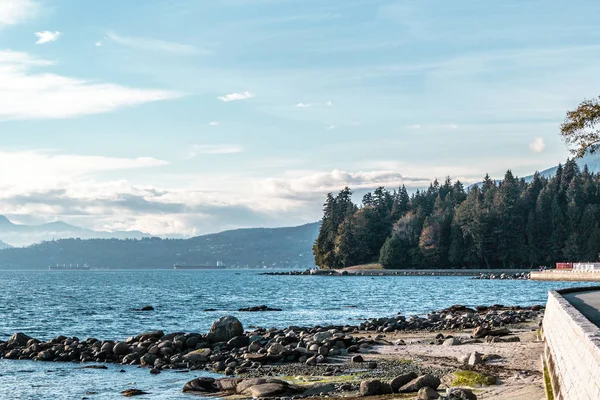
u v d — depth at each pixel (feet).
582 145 148.66
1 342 112.98
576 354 37.96
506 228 538.88
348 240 615.57
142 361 92.38
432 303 230.48
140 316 182.70
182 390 70.85
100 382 78.38
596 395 28.71
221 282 507.71
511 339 100.37
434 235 561.84
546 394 51.80
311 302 239.91
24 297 292.81
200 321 167.02
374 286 374.02
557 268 443.73
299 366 83.66
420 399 57.82
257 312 192.34
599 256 492.54
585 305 76.95
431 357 86.33
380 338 107.34
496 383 64.28
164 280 595.88
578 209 523.70
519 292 299.99
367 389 63.31
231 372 81.30
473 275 525.34
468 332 121.19
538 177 597.11
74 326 156.15
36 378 81.56
